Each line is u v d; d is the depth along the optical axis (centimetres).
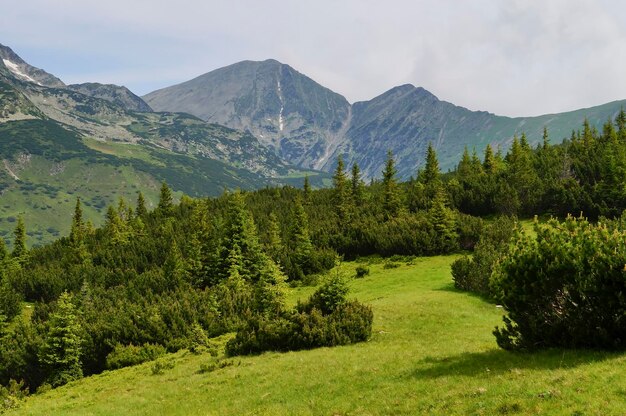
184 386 2733
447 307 4009
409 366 2284
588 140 11638
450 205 9762
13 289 7831
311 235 8750
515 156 11325
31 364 4622
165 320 5003
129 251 9250
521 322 2131
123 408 2448
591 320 1866
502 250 4956
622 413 1153
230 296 5772
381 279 6153
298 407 1933
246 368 2922
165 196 11888
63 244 11288
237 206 7788
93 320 5381
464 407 1465
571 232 2056
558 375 1569
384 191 9619
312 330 3375
